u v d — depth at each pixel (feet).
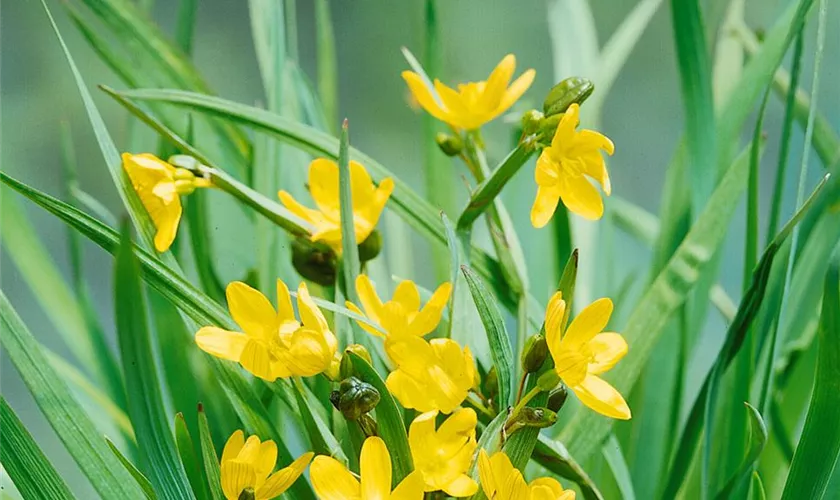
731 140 1.73
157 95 1.56
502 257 1.57
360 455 1.39
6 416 1.38
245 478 1.37
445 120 1.58
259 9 1.77
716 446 1.64
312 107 1.79
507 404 1.42
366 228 1.53
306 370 1.40
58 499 1.39
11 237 1.80
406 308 1.45
